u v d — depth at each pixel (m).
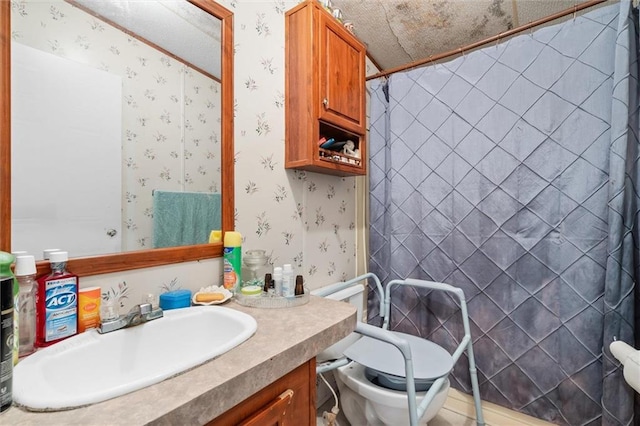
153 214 0.82
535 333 1.26
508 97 1.30
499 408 1.38
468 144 1.40
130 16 0.78
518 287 1.29
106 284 0.72
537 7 1.42
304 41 1.13
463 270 1.42
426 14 1.48
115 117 0.75
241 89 1.04
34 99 0.63
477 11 1.45
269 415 0.54
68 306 0.62
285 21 1.19
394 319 1.63
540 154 1.24
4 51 0.59
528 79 1.26
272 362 0.54
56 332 0.60
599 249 1.13
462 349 1.23
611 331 1.07
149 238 0.81
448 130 1.45
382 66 1.92
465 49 1.41
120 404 0.40
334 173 1.41
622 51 1.06
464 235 1.42
